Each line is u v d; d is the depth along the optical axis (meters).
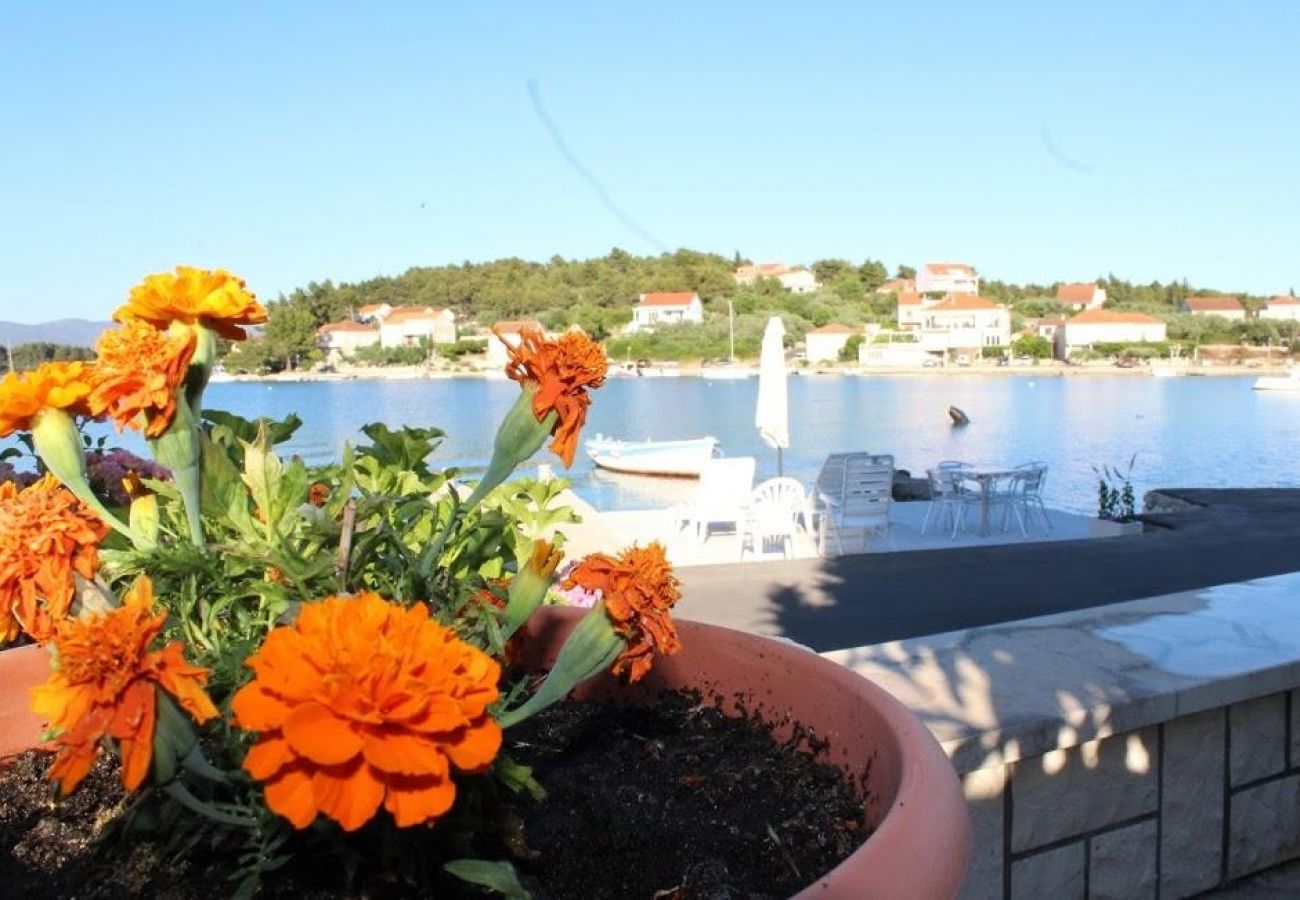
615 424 39.38
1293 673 2.66
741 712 1.63
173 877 1.10
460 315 101.69
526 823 1.27
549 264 103.88
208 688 1.17
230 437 1.75
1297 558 8.82
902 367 88.62
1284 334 93.00
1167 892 2.58
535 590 1.28
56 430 1.23
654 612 1.16
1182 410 44.62
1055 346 99.75
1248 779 2.70
